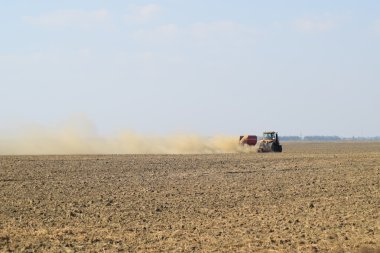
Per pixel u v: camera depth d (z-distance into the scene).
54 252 21.95
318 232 25.70
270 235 25.08
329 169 59.03
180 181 47.41
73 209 32.47
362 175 52.09
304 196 38.12
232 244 23.19
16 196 37.75
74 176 51.19
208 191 40.72
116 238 24.53
